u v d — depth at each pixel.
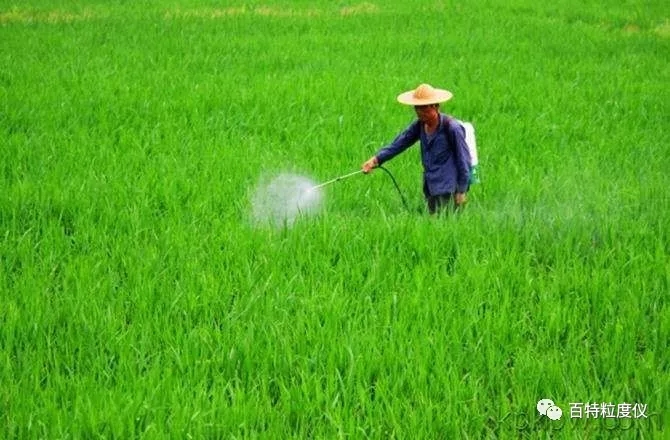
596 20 25.83
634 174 11.54
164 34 22.22
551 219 9.53
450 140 9.42
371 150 12.64
